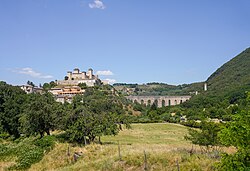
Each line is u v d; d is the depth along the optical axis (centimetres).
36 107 4872
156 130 8425
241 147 1342
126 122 6391
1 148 3731
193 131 2991
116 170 2391
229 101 10769
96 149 3497
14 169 3195
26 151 3525
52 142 3875
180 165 2230
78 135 4281
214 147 2888
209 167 2111
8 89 6956
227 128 1421
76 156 3309
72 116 4416
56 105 5056
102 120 4628
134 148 3228
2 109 6519
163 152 2581
